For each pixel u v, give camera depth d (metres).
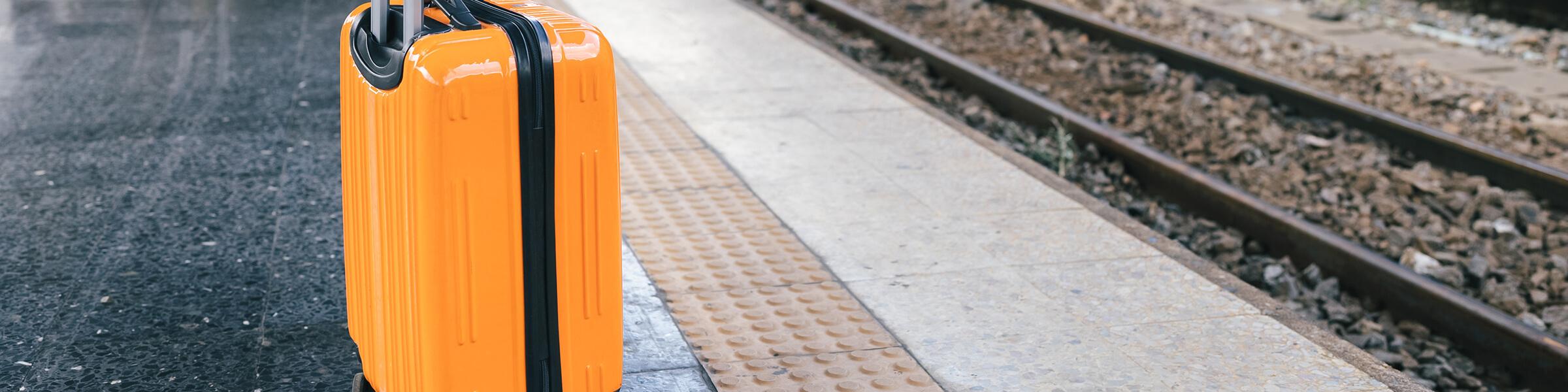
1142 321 3.33
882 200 4.46
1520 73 8.11
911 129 5.52
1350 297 4.22
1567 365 3.38
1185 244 4.73
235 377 3.03
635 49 7.27
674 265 3.73
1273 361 3.07
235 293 3.59
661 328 3.24
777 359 3.05
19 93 6.10
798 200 4.45
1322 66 8.20
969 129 5.53
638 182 4.60
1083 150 5.91
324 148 5.21
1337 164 5.68
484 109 1.92
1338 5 10.62
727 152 5.09
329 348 3.21
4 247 3.94
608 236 2.16
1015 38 8.83
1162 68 7.60
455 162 1.93
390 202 2.09
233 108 5.84
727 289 3.54
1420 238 4.57
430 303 2.01
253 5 8.68
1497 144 6.33
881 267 3.76
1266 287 4.30
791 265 3.76
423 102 1.88
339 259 3.91
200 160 4.99
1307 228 4.46
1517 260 4.45
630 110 5.75
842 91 6.27
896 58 8.28
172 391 2.95
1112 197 5.29
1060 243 3.99
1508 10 10.10
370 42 2.17
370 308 2.37
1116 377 2.98
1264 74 6.87
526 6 2.26
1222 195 4.93
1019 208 4.38
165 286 3.63
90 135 5.34
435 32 1.99
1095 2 10.28
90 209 4.34
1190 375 2.99
